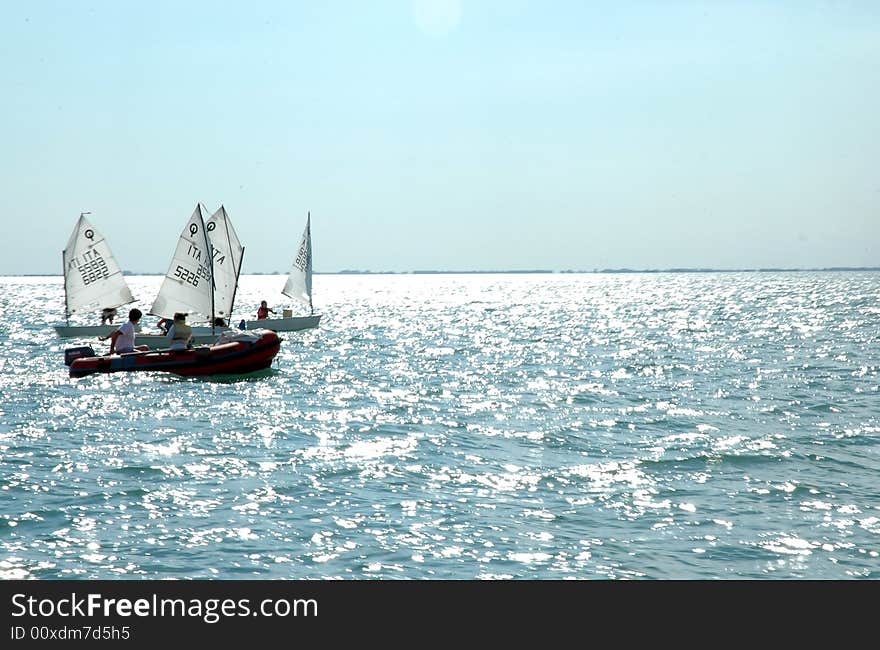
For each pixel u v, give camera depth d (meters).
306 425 22.88
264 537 13.32
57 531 13.49
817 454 18.81
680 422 23.20
